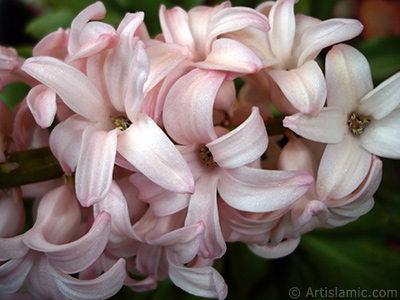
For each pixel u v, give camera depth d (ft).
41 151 0.36
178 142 0.34
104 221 0.31
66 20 0.55
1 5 0.73
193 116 0.32
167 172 0.30
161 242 0.33
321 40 0.34
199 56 0.37
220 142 0.31
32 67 0.31
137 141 0.31
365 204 0.35
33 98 0.32
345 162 0.34
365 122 0.35
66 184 0.36
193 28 0.37
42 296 0.35
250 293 0.49
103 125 0.33
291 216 0.35
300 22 0.37
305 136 0.32
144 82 0.29
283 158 0.36
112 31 0.31
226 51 0.33
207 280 0.34
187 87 0.32
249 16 0.33
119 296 0.48
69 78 0.32
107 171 0.30
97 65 0.32
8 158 0.35
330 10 0.54
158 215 0.34
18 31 0.74
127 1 0.52
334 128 0.34
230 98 0.35
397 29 0.69
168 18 0.37
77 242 0.31
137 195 0.35
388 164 0.50
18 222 0.37
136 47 0.29
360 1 0.70
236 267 0.49
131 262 0.39
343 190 0.34
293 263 0.49
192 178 0.30
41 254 0.35
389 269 0.48
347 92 0.34
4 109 0.37
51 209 0.35
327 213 0.34
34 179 0.36
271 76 0.34
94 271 0.38
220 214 0.35
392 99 0.34
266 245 0.39
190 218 0.34
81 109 0.32
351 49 0.34
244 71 0.31
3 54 0.36
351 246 0.49
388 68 0.50
